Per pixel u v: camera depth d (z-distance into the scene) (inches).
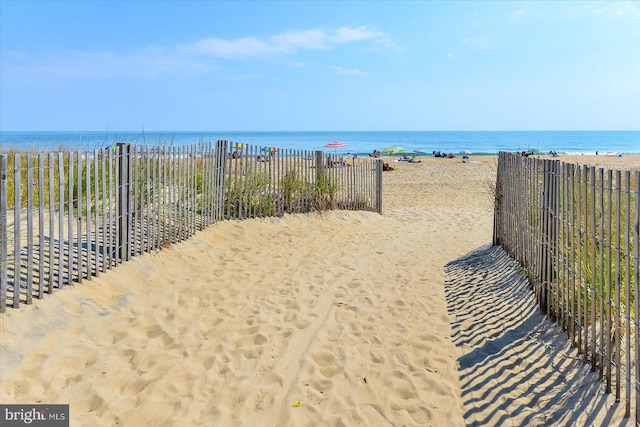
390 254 318.0
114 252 230.5
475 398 139.3
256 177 385.1
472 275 262.2
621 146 3255.4
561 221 179.8
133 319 184.2
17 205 157.5
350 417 130.8
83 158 267.3
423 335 183.6
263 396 139.9
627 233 124.4
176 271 245.9
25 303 161.9
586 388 139.0
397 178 945.5
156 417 127.3
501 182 314.2
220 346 169.5
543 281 201.5
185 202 292.2
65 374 141.3
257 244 324.5
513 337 179.9
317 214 430.6
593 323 146.6
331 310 209.8
